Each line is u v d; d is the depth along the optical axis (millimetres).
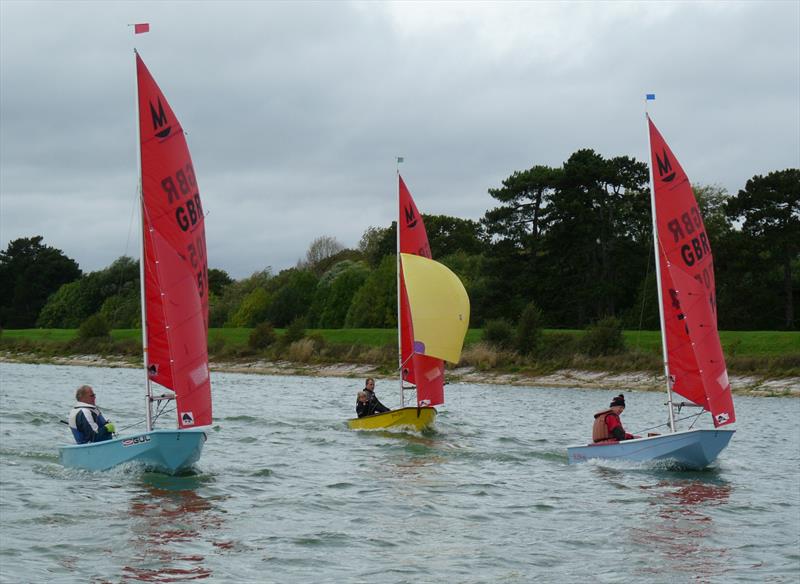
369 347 69875
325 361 68688
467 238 109188
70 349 83812
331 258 139875
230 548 14719
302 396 45969
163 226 19875
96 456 20391
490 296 84000
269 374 67188
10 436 27844
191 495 18562
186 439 19891
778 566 14227
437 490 19766
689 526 16734
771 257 76000
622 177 80625
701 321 22516
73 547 14531
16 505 17234
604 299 80938
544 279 82562
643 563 14320
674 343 22797
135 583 12844
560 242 80812
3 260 145250
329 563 14023
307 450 25578
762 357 54750
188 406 19953
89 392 21109
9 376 60188
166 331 19875
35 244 145875
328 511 17516
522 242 85438
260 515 17016
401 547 15016
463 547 15078
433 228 109812
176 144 20219
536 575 13617
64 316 119188
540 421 34625
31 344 87438
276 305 98000
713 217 91375
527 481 20984
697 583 13336
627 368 57125
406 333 31344
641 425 34000
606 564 14227
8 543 14609
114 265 118188
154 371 20156
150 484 19562
